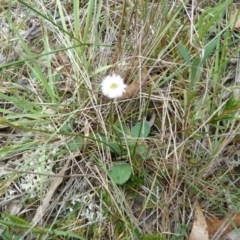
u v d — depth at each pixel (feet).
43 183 0.92
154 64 0.94
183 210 0.91
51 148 0.94
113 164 0.92
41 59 1.06
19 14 1.13
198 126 0.95
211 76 1.00
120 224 0.89
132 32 1.02
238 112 0.95
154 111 0.99
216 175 0.94
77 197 0.91
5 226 0.87
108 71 0.99
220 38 1.07
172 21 0.98
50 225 0.89
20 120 0.98
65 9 1.14
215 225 0.90
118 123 0.96
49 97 1.01
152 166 0.93
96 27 1.01
